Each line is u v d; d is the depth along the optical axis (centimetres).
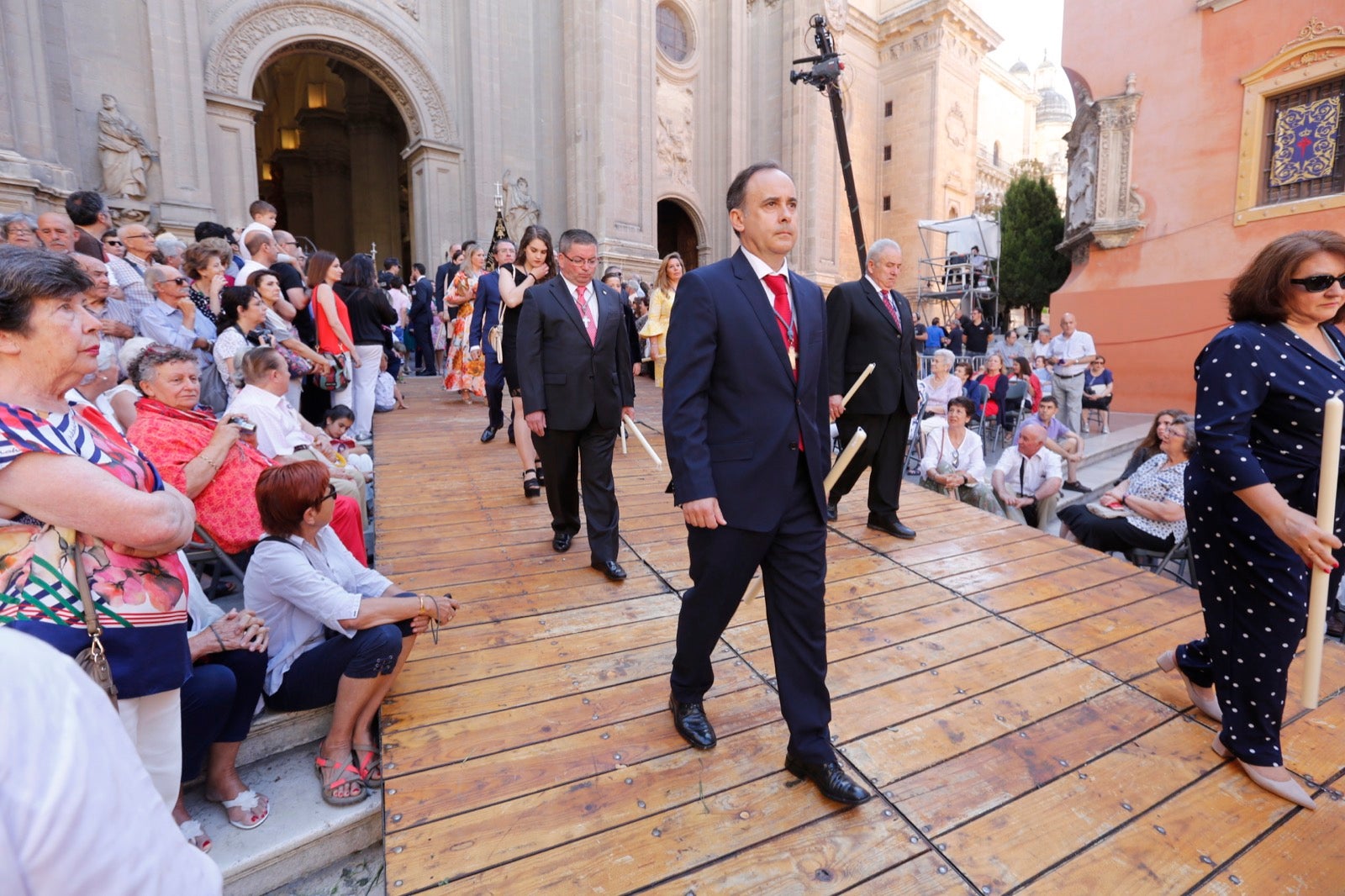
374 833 205
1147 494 475
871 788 201
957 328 1445
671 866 171
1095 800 199
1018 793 201
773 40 2084
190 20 1166
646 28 1681
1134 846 183
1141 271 1188
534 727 223
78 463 118
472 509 440
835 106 605
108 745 61
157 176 1144
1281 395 191
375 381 630
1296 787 201
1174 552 445
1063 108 4091
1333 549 194
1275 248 195
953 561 381
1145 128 1170
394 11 1423
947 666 271
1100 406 1000
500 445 603
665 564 359
